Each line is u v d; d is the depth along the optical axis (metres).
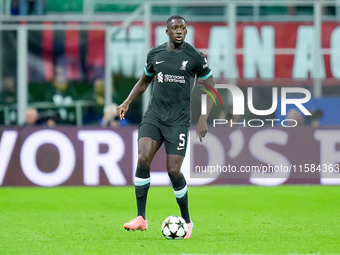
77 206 34.00
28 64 51.69
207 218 28.94
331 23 51.84
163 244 20.77
